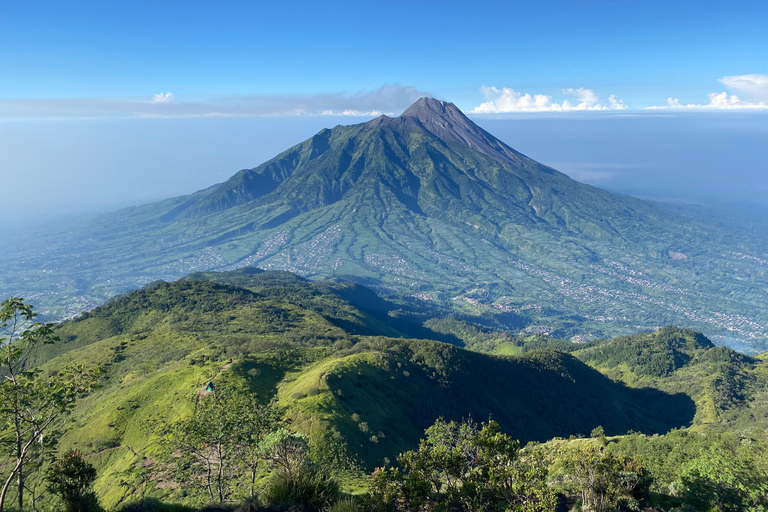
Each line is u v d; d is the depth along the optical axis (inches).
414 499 800.3
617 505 997.2
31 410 831.1
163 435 1266.0
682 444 1908.2
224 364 3811.5
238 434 1184.2
